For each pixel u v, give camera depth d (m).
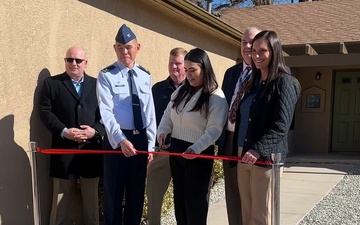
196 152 3.56
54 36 4.64
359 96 11.77
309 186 7.68
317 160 10.53
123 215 4.30
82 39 5.12
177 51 4.82
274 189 3.15
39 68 4.43
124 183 4.11
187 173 3.74
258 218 3.38
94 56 5.36
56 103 4.30
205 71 3.71
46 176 4.56
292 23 12.41
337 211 5.95
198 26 8.35
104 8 5.56
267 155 3.18
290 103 3.17
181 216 3.93
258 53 3.26
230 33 9.46
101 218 5.03
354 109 11.84
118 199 4.06
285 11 13.27
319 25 11.97
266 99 3.25
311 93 11.98
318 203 6.41
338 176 8.70
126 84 4.08
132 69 4.16
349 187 7.60
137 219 4.18
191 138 3.77
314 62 10.60
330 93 11.79
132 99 4.09
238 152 3.60
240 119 3.60
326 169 9.52
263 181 3.33
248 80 3.76
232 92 4.18
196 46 8.65
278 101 3.18
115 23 5.83
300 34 11.64
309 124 12.02
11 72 4.10
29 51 4.30
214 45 9.61
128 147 3.75
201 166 3.72
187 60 3.70
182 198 3.90
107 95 3.97
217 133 3.65
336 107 11.99
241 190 3.59
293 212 5.89
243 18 13.44
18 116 4.19
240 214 4.14
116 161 4.01
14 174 4.16
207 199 3.78
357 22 11.73
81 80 4.44
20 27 4.18
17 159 4.19
